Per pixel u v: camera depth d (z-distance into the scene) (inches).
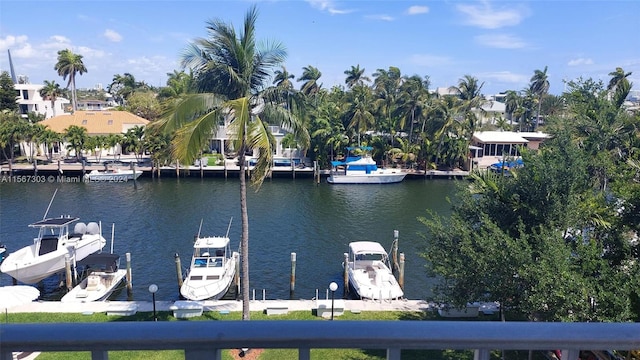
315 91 2699.3
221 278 788.0
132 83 3607.3
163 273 911.0
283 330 57.2
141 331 56.3
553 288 396.8
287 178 2052.2
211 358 57.2
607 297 379.2
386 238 1167.6
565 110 797.2
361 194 1738.4
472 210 535.5
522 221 483.5
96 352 56.7
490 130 2795.3
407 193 1768.0
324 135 2116.1
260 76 554.6
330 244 1106.7
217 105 530.3
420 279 903.1
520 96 3093.0
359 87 2500.0
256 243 1105.4
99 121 2369.6
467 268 472.1
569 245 452.4
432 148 2130.9
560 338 58.0
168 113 518.0
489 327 58.4
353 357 457.1
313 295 827.4
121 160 2226.9
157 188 1777.8
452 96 2226.9
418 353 458.3
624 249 438.9
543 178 472.1
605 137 629.3
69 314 626.2
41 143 2135.8
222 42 525.0
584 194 482.3
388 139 2343.8
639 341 58.0
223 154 2203.5
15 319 603.5
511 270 435.2
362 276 823.1
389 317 634.2
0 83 2628.0
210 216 1355.8
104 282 804.0
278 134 2290.8
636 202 429.4
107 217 1327.5
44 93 2913.4
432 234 553.3
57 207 1440.7
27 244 1072.2
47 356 451.5
